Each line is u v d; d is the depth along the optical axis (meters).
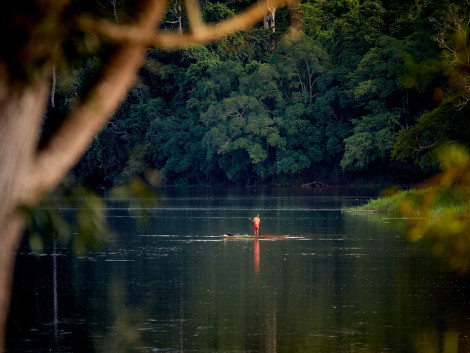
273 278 94.44
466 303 75.31
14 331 64.19
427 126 184.38
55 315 71.25
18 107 8.74
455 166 23.28
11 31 8.74
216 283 90.81
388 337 61.09
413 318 68.44
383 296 80.12
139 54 9.36
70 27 9.06
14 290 85.69
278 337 61.69
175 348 58.00
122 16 9.27
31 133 8.83
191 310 73.69
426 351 56.06
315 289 85.50
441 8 193.50
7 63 8.72
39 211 8.95
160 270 102.50
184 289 86.50
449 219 26.06
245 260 113.12
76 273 99.69
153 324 67.06
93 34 9.15
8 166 8.70
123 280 93.25
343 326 65.56
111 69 9.29
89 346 58.75
